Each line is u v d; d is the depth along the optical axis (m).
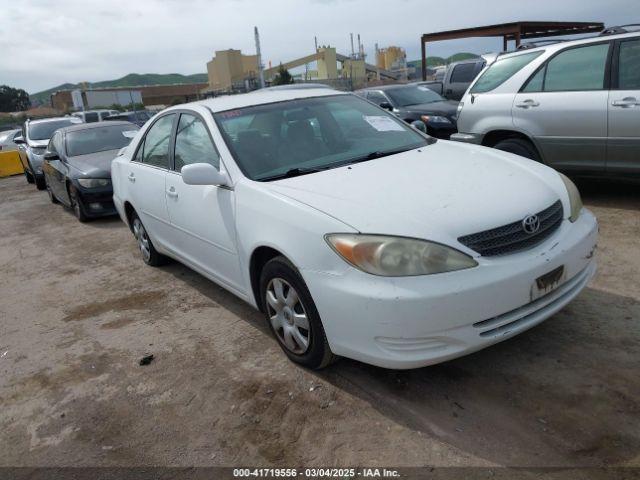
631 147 5.25
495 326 2.72
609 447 2.44
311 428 2.82
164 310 4.58
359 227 2.75
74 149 9.14
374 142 4.09
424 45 17.56
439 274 2.61
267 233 3.20
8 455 2.95
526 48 6.21
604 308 3.62
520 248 2.81
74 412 3.26
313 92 4.56
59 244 7.30
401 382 3.09
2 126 42.38
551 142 5.82
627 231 4.96
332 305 2.81
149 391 3.37
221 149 3.78
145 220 5.21
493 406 2.80
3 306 5.20
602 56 5.42
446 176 3.26
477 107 6.46
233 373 3.44
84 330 4.40
